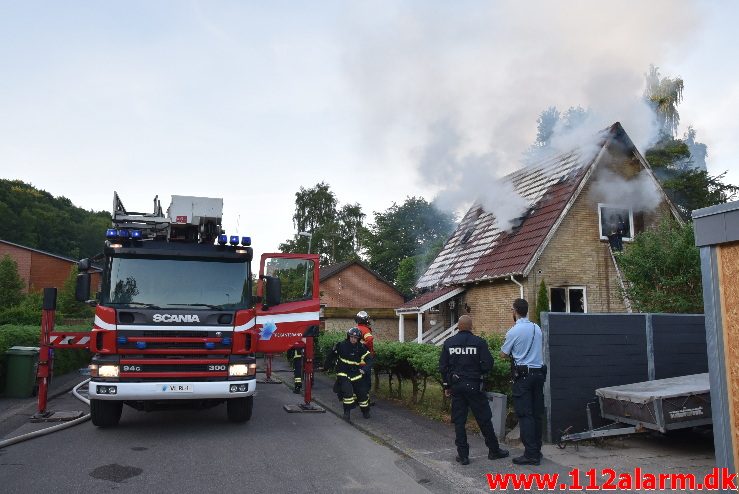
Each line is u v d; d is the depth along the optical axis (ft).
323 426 28.73
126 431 26.94
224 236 27.76
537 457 20.84
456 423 21.42
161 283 26.81
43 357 30.19
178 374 25.13
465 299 65.98
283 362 71.41
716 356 16.94
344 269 129.70
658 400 20.88
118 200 30.58
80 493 17.52
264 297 32.12
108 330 24.93
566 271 57.06
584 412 24.50
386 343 38.73
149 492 17.71
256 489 18.08
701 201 86.12
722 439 16.65
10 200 226.38
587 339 25.09
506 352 21.68
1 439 24.76
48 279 143.02
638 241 47.03
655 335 26.37
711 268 17.24
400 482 19.01
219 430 27.35
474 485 18.65
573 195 56.85
